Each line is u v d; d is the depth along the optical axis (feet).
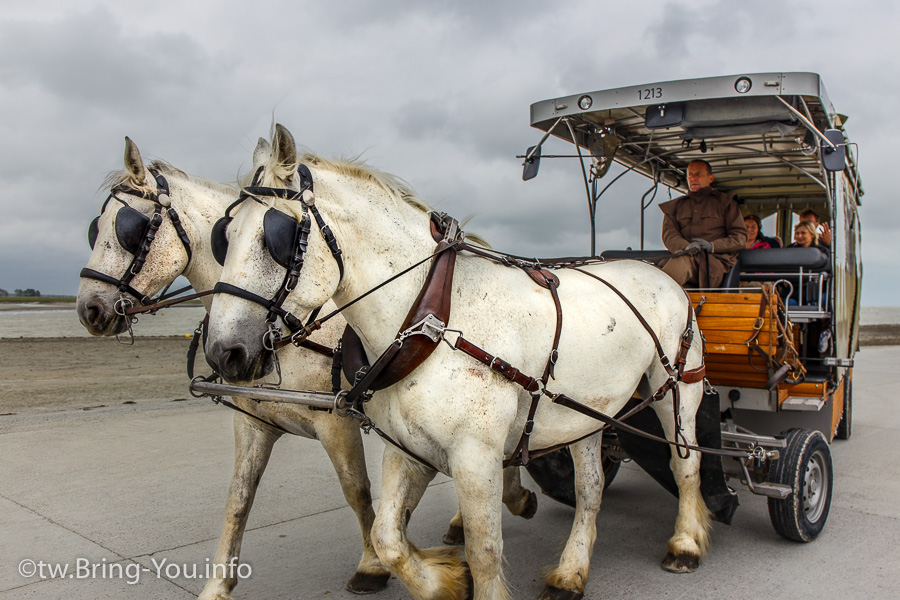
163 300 12.24
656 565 13.92
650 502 18.47
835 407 20.33
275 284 8.61
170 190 12.34
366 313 9.54
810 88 14.48
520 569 13.91
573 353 10.78
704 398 13.98
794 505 14.15
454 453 9.36
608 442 16.44
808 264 17.03
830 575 13.24
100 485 19.25
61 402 32.19
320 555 14.56
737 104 16.02
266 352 8.72
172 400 33.65
